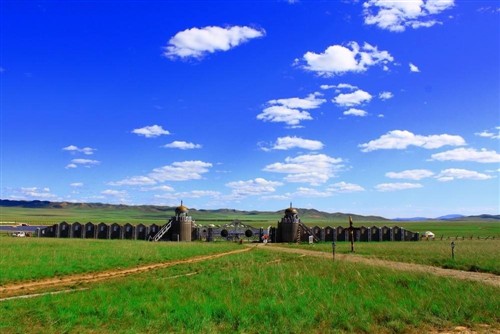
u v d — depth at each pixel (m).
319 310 19.06
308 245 83.25
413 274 30.38
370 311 19.20
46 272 33.94
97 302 21.14
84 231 109.75
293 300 21.45
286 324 17.17
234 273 32.28
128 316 18.20
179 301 21.30
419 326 17.22
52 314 18.55
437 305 20.22
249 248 73.62
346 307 19.66
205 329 16.44
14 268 34.78
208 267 39.25
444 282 26.88
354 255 52.34
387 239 109.62
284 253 57.44
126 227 110.50
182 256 51.69
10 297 24.62
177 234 107.12
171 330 16.45
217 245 80.38
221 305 19.98
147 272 36.25
